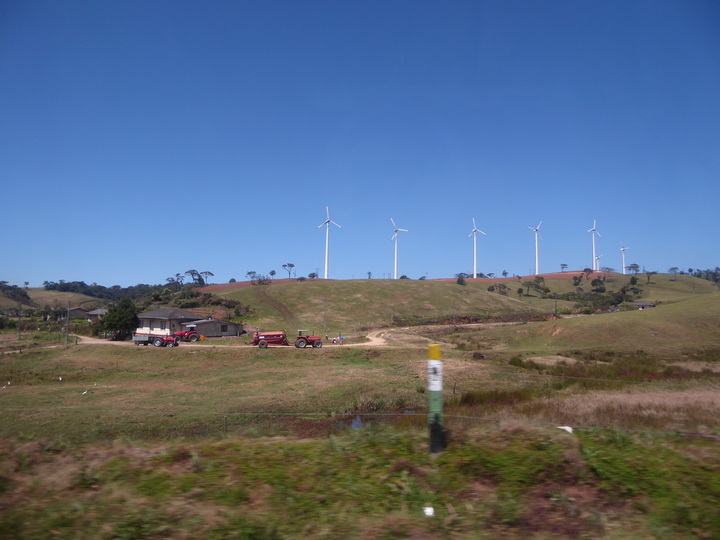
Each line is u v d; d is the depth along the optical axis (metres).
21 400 30.42
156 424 21.80
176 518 5.55
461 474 6.65
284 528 5.37
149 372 44.44
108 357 51.56
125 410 25.70
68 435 19.39
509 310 113.81
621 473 6.59
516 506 5.79
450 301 120.12
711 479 6.41
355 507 5.90
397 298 120.44
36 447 8.12
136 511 5.71
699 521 5.49
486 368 38.62
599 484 6.38
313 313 106.25
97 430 20.45
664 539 5.17
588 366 37.12
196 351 52.88
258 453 7.61
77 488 6.53
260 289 124.94
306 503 5.98
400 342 66.12
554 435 7.82
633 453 7.28
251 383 36.53
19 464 7.34
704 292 130.25
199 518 5.54
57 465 7.38
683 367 33.75
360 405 24.81
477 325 87.31
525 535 5.27
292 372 41.88
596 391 20.67
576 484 6.41
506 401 18.02
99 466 7.21
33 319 94.62
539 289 139.25
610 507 5.89
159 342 57.19
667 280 151.38
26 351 53.94
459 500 6.04
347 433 8.70
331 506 5.92
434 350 7.61
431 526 5.43
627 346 53.38
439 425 7.43
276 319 99.75
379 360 50.00
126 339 74.50
